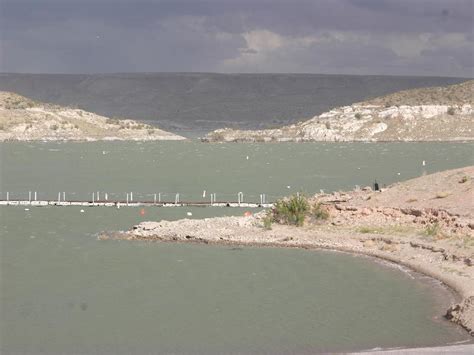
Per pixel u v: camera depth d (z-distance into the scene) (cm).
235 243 9006
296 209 9819
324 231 9294
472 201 9488
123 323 5931
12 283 7256
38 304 6500
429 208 9444
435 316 5984
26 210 12938
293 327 5766
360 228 9238
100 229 10575
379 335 5522
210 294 6788
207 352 5228
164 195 16538
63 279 7419
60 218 11862
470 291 6581
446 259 7644
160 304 6469
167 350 5281
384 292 6744
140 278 7425
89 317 6091
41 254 8675
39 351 5284
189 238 9319
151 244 9131
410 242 8412
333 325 5797
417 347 5172
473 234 8388
